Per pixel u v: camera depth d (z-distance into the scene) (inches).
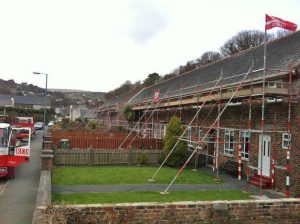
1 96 4284.0
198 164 895.7
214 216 303.1
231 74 940.0
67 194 553.3
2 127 646.5
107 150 907.4
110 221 281.4
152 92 1726.1
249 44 2453.2
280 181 621.6
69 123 2190.0
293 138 591.8
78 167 852.6
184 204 297.6
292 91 594.2
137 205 288.0
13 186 606.5
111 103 2682.1
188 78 1395.2
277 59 748.6
